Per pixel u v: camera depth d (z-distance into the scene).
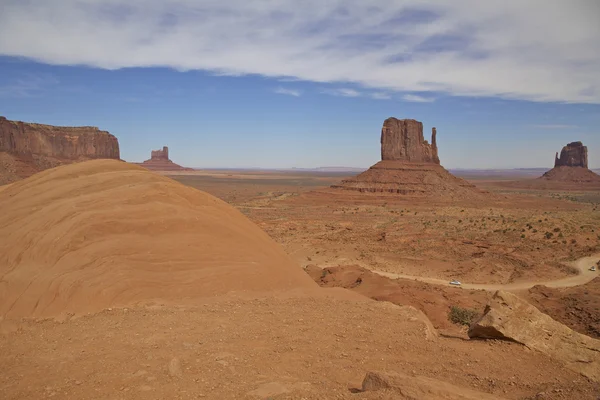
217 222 20.09
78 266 14.98
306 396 7.88
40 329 12.09
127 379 8.59
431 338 12.86
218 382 8.59
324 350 11.28
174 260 16.73
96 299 13.95
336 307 15.75
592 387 9.19
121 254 15.88
